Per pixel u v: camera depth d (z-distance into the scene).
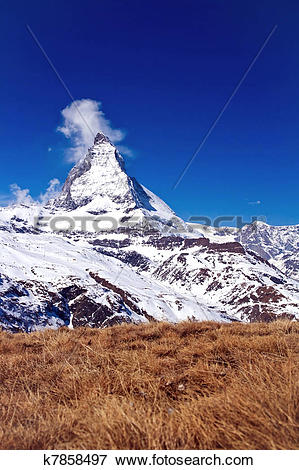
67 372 6.36
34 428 3.76
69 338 10.03
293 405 3.59
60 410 4.40
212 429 3.46
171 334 10.36
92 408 4.36
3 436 3.56
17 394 5.47
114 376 5.74
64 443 3.40
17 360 7.62
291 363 5.30
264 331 10.32
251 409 3.66
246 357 6.58
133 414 3.80
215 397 4.41
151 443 3.27
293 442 3.05
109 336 10.39
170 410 4.19
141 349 8.32
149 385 5.26
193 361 6.84
